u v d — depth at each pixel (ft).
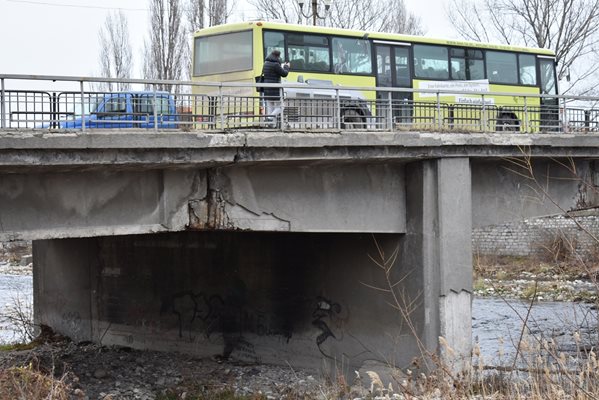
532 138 61.87
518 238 147.64
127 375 65.46
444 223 57.82
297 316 66.33
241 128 52.44
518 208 65.41
